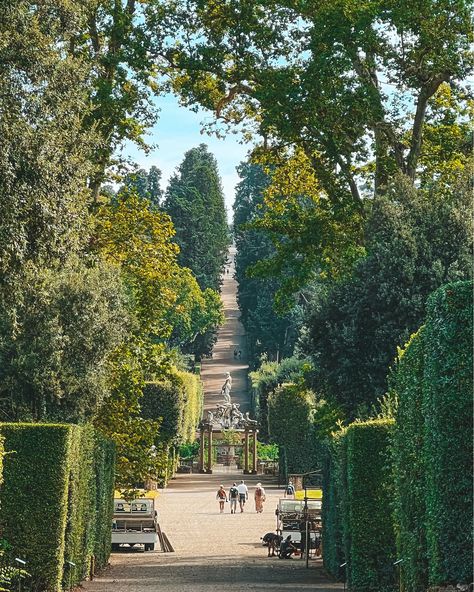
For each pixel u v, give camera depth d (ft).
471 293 46.73
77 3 78.95
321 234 126.00
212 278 504.02
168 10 126.11
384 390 110.63
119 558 126.41
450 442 46.70
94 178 123.44
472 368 46.60
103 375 114.73
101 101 117.08
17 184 71.46
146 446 129.80
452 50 117.08
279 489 255.29
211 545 143.43
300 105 116.78
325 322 115.14
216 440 341.82
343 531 83.30
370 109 116.67
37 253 74.84
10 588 70.44
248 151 138.72
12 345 107.24
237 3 122.42
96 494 101.60
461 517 46.52
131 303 123.24
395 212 114.11
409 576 55.47
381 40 118.11
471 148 128.16
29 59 72.59
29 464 71.67
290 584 87.51
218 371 506.07
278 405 264.52
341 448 81.10
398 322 109.81
